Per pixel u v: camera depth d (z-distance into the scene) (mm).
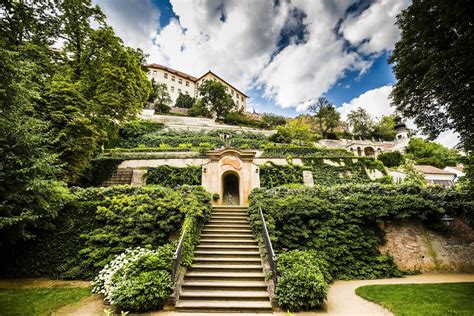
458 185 13484
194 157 21125
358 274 9836
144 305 6391
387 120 62062
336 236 10570
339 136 52250
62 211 10484
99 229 10055
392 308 6535
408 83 10406
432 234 11227
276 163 22734
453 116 9719
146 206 10414
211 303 6691
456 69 8164
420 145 42219
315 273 7336
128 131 32375
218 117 52750
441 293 7629
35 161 8148
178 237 10000
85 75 16656
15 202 8117
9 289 7980
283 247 10320
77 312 6363
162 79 59969
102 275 8312
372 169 23219
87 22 17234
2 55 7527
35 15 15453
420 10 9141
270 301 6758
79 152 13617
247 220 11875
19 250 9633
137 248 8961
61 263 9539
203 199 12156
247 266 8344
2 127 7648
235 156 17078
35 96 8906
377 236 10883
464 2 7266
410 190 12297
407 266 10539
